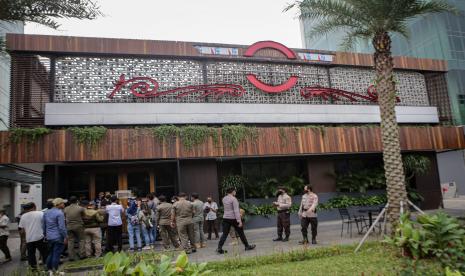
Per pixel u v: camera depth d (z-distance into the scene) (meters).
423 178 20.12
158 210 11.48
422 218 7.74
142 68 15.66
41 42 14.30
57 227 8.63
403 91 20.78
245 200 16.83
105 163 14.47
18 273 8.55
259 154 15.79
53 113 14.02
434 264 6.85
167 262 4.73
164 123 15.21
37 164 13.97
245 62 17.34
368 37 12.90
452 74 30.09
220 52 16.66
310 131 16.83
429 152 20.50
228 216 10.29
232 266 7.95
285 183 17.56
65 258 11.06
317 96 18.28
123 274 4.55
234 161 17.58
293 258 8.51
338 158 19.06
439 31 30.84
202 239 11.81
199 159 16.00
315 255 8.64
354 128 17.69
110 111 14.64
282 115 17.06
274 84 17.64
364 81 19.53
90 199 15.14
